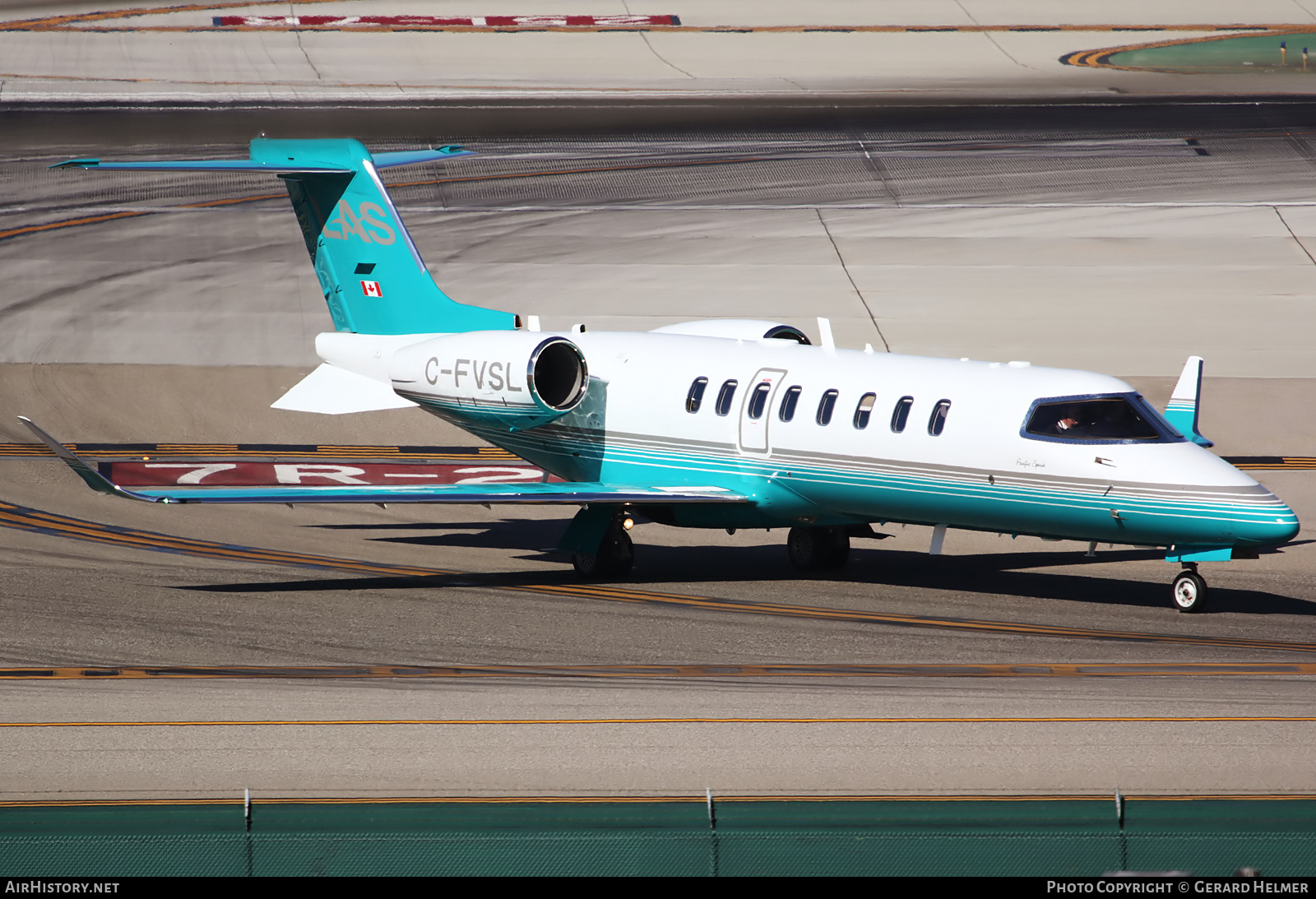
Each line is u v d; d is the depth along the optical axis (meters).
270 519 97.06
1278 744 49.97
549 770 47.59
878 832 40.88
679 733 51.59
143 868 39.16
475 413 86.50
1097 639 66.62
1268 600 75.56
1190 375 78.94
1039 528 71.75
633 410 84.00
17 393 118.12
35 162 171.25
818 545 83.31
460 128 190.50
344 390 93.06
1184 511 66.94
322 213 94.38
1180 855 39.41
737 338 86.50
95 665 61.66
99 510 96.25
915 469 73.25
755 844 40.28
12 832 41.56
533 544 92.00
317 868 39.03
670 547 91.88
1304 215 161.12
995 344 129.25
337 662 62.31
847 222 160.00
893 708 54.75
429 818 42.44
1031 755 48.97
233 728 52.19
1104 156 181.75
